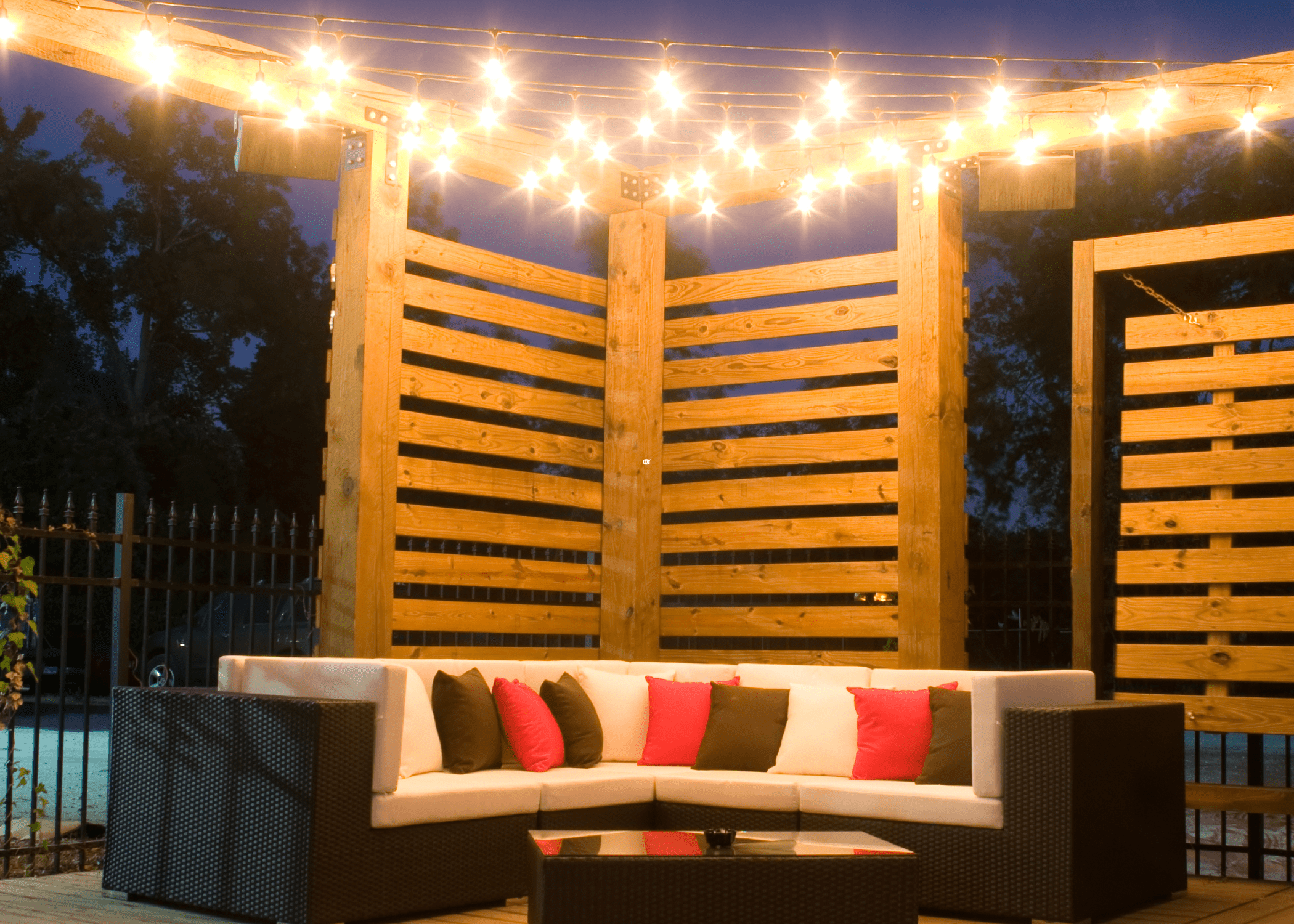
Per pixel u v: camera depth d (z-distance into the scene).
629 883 3.18
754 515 9.50
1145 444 11.03
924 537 5.82
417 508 5.84
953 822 4.20
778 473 9.40
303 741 3.77
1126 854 4.26
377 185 5.68
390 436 5.66
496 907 4.25
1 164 18.34
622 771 4.91
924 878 4.25
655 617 6.50
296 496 19.25
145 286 18.91
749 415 6.39
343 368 5.66
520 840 4.34
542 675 5.29
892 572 5.96
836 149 6.16
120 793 4.37
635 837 3.49
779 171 6.29
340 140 5.52
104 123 19.33
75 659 12.48
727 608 6.39
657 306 6.65
